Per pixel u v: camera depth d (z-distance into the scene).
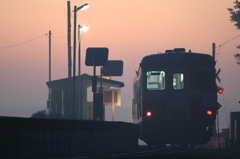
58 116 162.12
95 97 110.06
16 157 40.56
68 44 153.12
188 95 81.56
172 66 82.31
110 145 70.56
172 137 82.38
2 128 38.50
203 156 52.94
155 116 82.06
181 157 50.41
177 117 81.56
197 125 81.19
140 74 84.50
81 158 45.00
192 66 81.94
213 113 80.81
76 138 55.59
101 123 65.62
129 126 85.69
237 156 56.41
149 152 65.44
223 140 150.00
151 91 82.38
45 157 46.38
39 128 45.31
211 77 81.69
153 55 83.56
